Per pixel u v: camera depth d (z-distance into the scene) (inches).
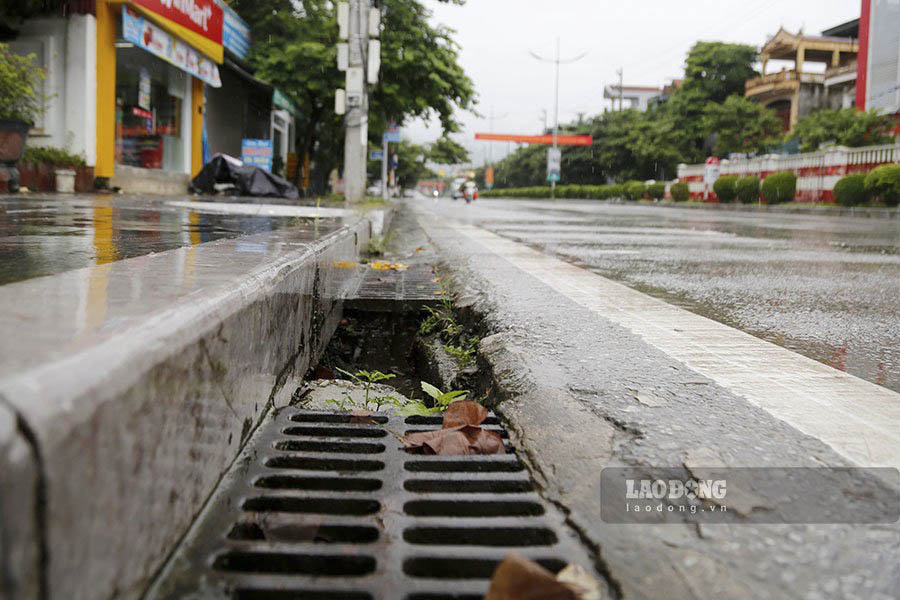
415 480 60.4
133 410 35.0
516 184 3378.4
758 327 132.3
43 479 26.0
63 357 31.0
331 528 51.6
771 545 47.4
